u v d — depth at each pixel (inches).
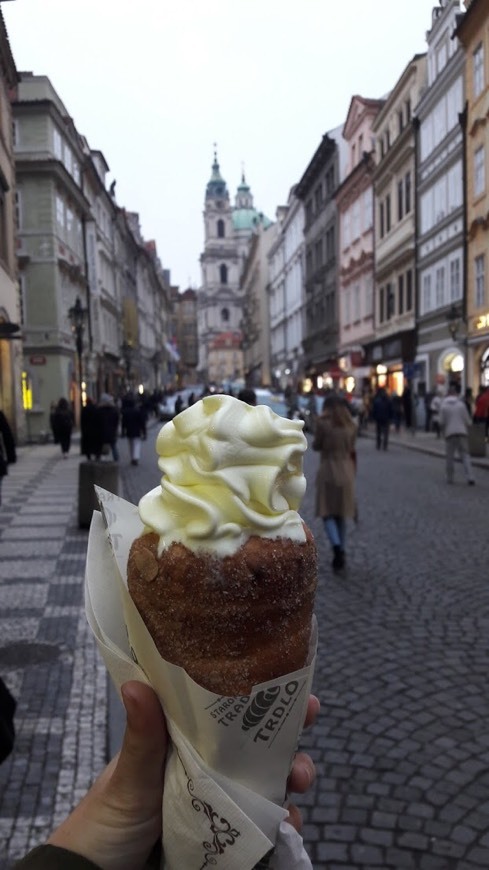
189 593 44.4
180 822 45.6
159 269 4013.3
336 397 299.3
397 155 1316.4
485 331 936.3
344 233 1745.8
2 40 858.1
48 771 139.0
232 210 5959.6
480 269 964.6
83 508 385.4
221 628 44.2
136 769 46.6
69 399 1310.3
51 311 1229.1
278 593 45.2
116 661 50.3
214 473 46.1
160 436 51.4
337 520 299.1
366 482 565.6
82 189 1557.6
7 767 140.6
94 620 51.1
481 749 148.6
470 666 192.4
